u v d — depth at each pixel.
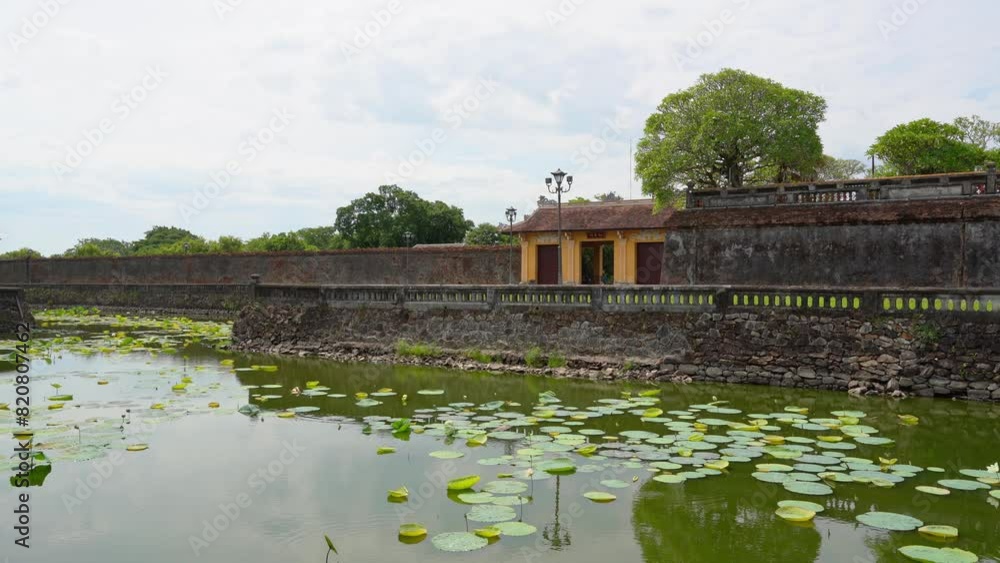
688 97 25.45
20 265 49.78
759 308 15.55
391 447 10.22
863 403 13.27
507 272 34.62
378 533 7.14
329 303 21.66
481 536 6.91
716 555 6.62
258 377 16.73
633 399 13.42
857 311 14.62
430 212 53.75
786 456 9.41
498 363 18.06
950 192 17.25
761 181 26.17
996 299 13.37
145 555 6.68
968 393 13.45
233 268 41.72
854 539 6.97
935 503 7.92
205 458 9.75
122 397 14.01
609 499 7.96
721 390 14.72
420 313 19.91
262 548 6.80
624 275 31.59
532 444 10.10
